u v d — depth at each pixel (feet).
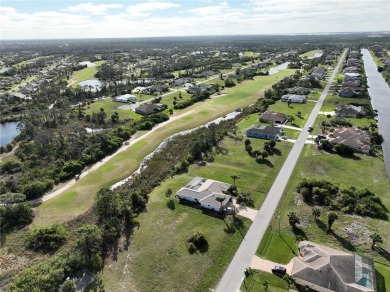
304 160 277.44
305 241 172.24
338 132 325.21
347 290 138.10
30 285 142.61
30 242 185.98
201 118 426.10
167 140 352.08
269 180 245.24
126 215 204.03
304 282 146.10
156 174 267.59
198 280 153.89
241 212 205.77
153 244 180.24
